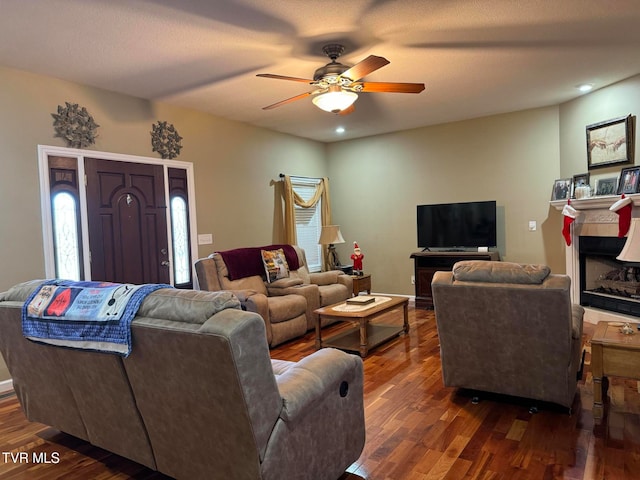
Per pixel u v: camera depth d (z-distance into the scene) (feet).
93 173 13.62
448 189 20.68
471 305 8.85
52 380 7.50
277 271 17.29
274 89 14.53
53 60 11.47
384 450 7.80
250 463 5.36
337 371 6.44
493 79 14.23
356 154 23.41
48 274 12.49
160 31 9.95
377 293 23.09
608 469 6.93
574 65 13.10
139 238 14.93
